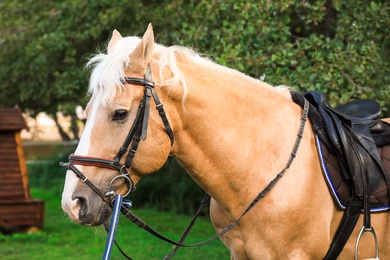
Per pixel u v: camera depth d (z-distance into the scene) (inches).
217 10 279.7
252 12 256.1
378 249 143.0
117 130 122.5
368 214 137.3
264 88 140.2
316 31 316.2
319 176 135.0
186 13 335.9
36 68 443.8
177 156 133.0
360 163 137.2
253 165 132.7
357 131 142.6
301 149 135.4
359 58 243.1
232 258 140.5
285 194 131.0
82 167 121.6
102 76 121.6
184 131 130.8
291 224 130.8
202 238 366.9
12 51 470.9
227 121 132.1
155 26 364.8
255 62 252.7
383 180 140.2
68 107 470.9
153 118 125.2
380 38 251.8
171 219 440.1
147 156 125.2
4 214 367.2
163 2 361.7
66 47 431.2
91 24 411.5
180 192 477.7
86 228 406.6
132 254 323.0
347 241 140.2
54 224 421.4
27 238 359.9
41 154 832.9
